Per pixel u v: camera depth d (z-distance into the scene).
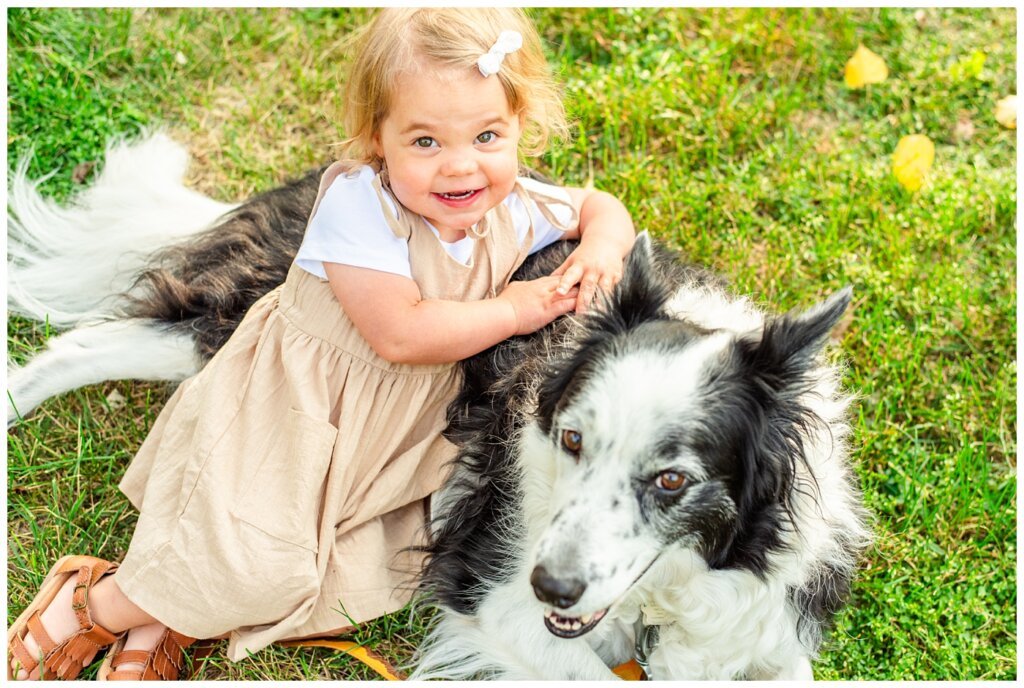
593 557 2.58
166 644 3.32
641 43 5.40
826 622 3.34
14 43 4.87
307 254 3.14
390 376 3.23
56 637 3.25
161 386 4.13
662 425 2.62
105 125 4.84
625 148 5.04
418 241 3.20
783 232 4.68
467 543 3.30
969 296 4.50
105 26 5.15
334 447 3.17
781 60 5.46
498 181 3.11
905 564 3.74
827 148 5.14
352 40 4.57
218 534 3.11
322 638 3.46
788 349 2.73
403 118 2.97
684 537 2.78
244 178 4.91
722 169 4.98
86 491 3.80
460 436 3.34
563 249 3.59
